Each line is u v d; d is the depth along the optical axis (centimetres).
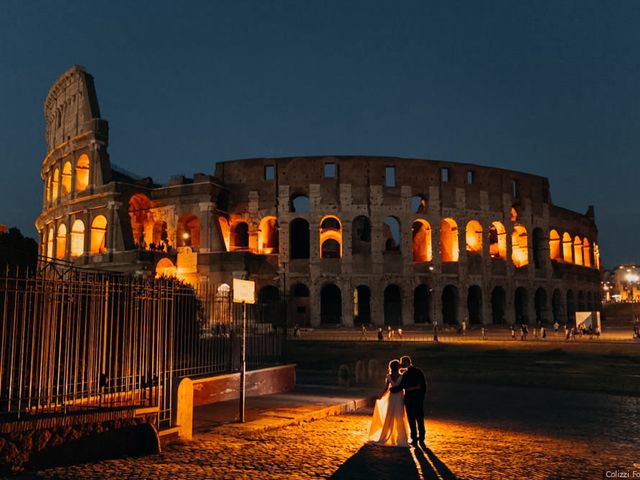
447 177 7731
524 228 8138
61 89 7950
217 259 6494
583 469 1214
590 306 9225
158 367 1446
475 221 7656
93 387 1505
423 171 7475
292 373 2472
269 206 7269
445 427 1777
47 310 1269
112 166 7681
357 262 7106
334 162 7300
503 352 4309
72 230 7100
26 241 2239
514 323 7725
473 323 7738
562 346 4400
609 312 10069
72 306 1455
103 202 6656
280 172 7331
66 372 1248
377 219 7219
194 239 7369
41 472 1063
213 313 2216
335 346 4825
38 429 1095
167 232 6962
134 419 1264
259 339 2512
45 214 7831
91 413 1180
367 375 3269
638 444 1516
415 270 7256
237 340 2241
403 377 1480
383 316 7056
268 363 2441
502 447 1446
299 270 7056
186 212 6894
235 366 2198
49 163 8112
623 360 3869
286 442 1425
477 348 4494
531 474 1162
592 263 9619
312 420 1798
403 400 1459
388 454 1326
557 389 2905
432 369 3784
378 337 5184
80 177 7312
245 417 1712
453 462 1259
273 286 7025
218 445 1351
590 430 1748
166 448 1299
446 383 3191
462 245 7494
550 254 8706
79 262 6588
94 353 1445
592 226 9781
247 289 1670
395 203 7306
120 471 1094
